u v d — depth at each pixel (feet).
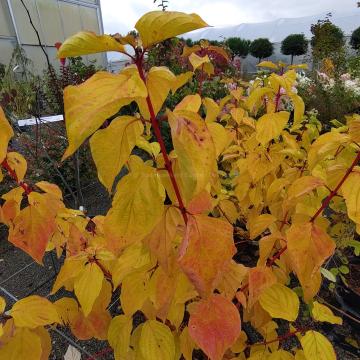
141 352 3.24
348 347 5.25
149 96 1.96
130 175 2.16
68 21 35.91
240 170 5.14
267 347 3.70
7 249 9.10
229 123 7.00
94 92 1.43
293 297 3.12
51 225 3.08
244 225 7.07
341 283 5.69
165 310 2.87
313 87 16.46
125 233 2.10
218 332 2.47
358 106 13.74
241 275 3.22
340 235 5.08
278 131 3.94
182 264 2.08
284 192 4.89
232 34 96.89
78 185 7.51
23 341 2.76
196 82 11.10
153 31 1.63
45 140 10.17
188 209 2.58
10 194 3.30
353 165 2.70
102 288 3.67
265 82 6.31
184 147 1.76
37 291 7.26
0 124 1.82
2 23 28.60
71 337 5.81
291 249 2.71
